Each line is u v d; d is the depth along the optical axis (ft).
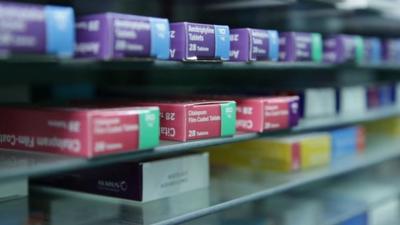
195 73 8.68
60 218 5.17
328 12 7.73
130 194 5.59
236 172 7.24
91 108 4.53
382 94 9.71
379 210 8.91
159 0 6.53
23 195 5.84
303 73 9.53
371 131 10.75
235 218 7.26
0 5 3.49
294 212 7.85
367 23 9.49
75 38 4.29
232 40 5.62
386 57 8.79
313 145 7.62
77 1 5.83
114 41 4.16
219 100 5.63
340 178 10.25
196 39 5.00
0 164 4.09
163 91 7.45
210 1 6.63
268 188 6.33
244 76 8.78
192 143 5.09
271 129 6.01
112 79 8.20
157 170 5.70
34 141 4.51
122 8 6.66
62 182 6.04
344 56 7.36
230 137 5.57
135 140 4.43
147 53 4.46
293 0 6.56
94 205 5.59
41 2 5.44
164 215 5.21
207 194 6.01
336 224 7.46
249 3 6.73
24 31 3.61
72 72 7.64
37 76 7.23
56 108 4.52
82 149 4.13
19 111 4.62
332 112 8.18
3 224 4.99
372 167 11.03
